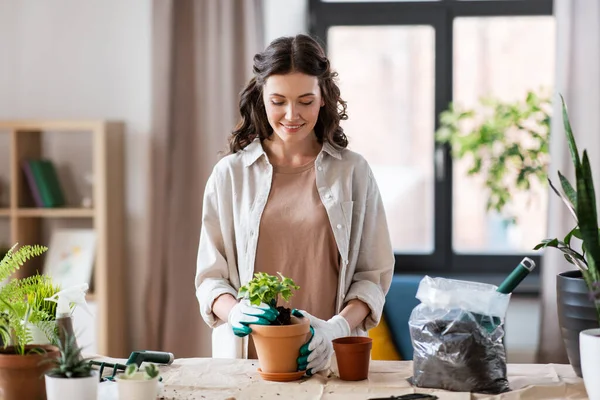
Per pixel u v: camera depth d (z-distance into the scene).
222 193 2.52
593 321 1.91
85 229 4.34
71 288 1.89
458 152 4.50
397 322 3.85
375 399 1.77
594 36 4.15
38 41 4.62
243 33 4.36
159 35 4.35
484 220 4.66
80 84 4.60
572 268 4.17
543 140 4.41
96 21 4.59
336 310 2.45
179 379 1.95
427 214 4.71
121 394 1.68
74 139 4.31
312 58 2.32
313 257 2.44
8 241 4.32
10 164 4.32
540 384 1.90
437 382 1.87
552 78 4.62
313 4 4.70
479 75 4.65
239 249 2.49
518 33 4.63
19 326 1.88
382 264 2.50
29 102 4.63
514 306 4.49
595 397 1.75
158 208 4.38
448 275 4.65
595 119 4.14
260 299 1.94
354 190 2.50
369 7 4.67
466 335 1.85
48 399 1.69
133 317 4.58
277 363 1.94
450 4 4.63
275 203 2.47
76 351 1.72
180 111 4.41
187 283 4.41
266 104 2.36
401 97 4.71
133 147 4.58
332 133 2.50
